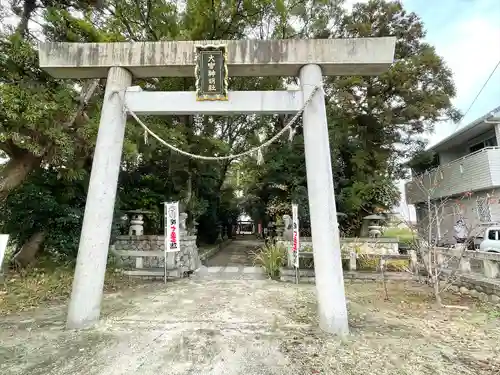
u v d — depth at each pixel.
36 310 5.25
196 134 11.20
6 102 4.96
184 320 4.75
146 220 10.95
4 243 4.45
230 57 4.75
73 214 7.90
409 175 15.64
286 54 4.72
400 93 12.41
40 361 3.33
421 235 7.21
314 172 4.50
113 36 7.85
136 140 7.87
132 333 4.17
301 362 3.31
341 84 12.18
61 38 7.26
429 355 3.51
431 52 12.07
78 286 4.40
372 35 13.02
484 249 10.62
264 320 4.77
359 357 3.44
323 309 4.25
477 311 5.35
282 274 8.37
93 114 6.93
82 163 7.27
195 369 3.15
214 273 9.65
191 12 9.70
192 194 12.48
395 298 6.32
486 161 12.44
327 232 4.33
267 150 12.84
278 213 13.10
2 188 6.38
